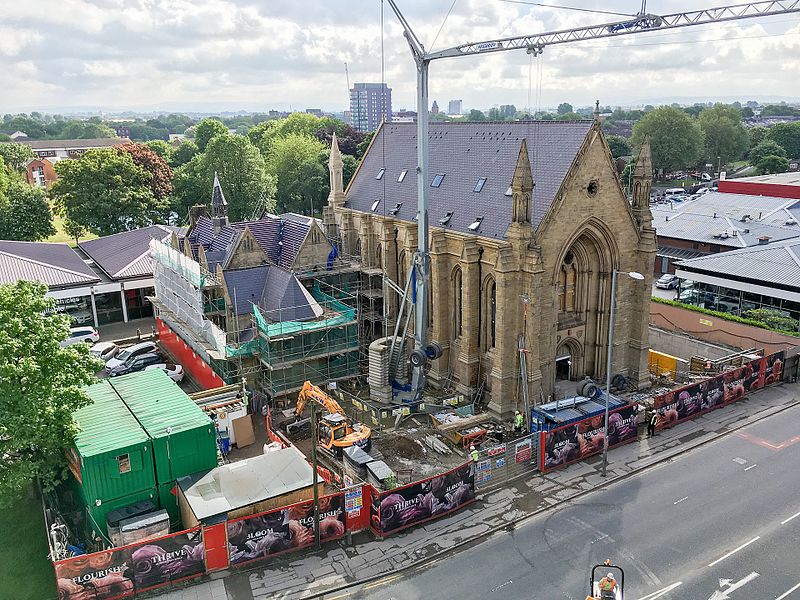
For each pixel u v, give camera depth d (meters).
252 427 50.94
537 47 47.78
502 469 44.66
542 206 51.50
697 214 105.19
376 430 51.41
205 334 58.66
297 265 64.06
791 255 76.38
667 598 33.06
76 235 109.56
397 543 38.03
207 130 178.38
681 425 53.00
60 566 31.44
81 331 72.81
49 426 35.94
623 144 197.75
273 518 36.03
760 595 33.22
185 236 73.19
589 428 47.22
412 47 52.41
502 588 34.03
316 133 183.50
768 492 42.78
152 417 41.28
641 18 41.25
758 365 58.56
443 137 66.81
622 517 40.25
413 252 60.00
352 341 58.12
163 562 33.75
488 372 55.12
